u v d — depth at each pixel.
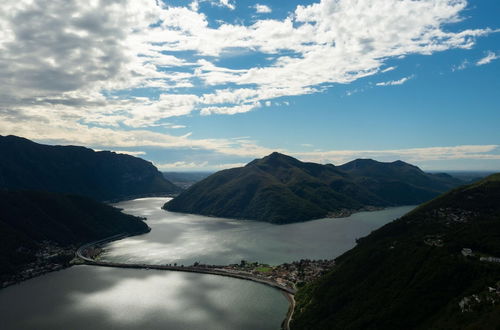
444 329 145.88
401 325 163.12
